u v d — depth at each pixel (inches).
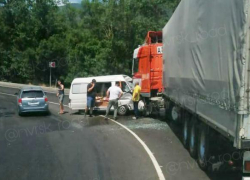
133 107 649.6
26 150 386.9
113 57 1333.7
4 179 278.1
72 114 711.7
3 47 1868.8
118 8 1256.2
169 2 1167.6
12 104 946.1
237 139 192.7
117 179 270.2
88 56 1587.1
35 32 1868.8
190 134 343.0
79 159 338.3
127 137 445.7
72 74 1574.8
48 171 298.5
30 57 1702.8
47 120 634.8
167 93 504.7
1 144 426.0
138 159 331.6
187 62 338.6
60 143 421.7
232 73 201.6
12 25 1941.4
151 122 571.5
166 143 402.9
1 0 1910.7
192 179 264.5
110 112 705.6
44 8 1894.7
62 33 1911.9
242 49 188.1
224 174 271.1
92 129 520.4
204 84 267.9
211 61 246.4
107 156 347.6
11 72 1828.2
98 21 1642.5
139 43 1230.9
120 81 678.5
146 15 1222.3
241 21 188.7
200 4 279.0
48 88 1428.4
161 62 594.6
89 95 664.4
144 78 614.2
